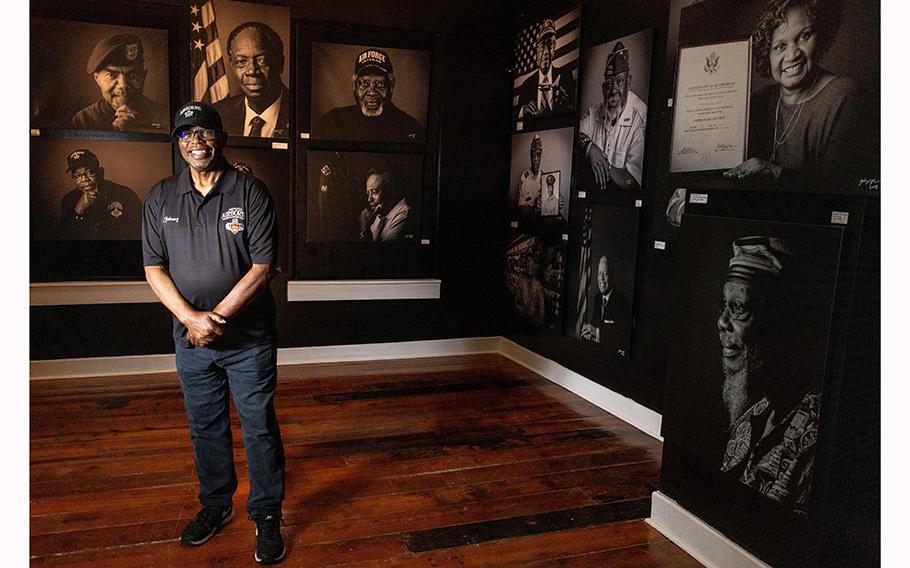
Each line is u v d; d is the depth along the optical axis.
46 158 4.65
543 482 3.49
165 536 2.81
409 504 3.19
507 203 5.96
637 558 2.81
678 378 2.94
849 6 2.41
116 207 4.85
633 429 4.29
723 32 3.00
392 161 5.57
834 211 2.28
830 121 2.46
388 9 5.39
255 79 5.06
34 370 4.80
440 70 5.63
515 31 5.81
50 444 3.70
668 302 3.97
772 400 2.47
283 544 2.71
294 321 5.46
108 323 4.94
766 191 2.55
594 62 4.61
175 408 4.31
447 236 5.86
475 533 2.95
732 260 2.64
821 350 2.28
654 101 4.06
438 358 5.90
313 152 5.32
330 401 4.62
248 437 2.68
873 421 2.14
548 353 5.36
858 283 2.19
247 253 2.62
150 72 4.80
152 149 4.88
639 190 4.16
